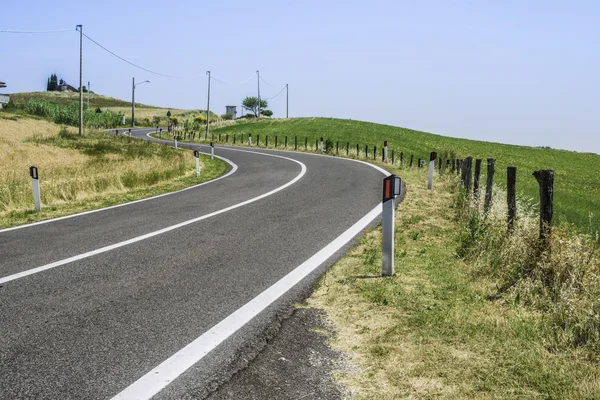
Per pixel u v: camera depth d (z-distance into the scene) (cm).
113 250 726
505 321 420
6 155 2767
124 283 558
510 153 6719
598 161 6919
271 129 8044
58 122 8206
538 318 430
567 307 432
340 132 7419
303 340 398
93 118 9212
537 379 320
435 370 337
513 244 613
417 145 6588
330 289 534
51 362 356
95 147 3559
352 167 2302
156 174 1938
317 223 934
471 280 560
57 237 837
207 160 2994
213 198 1348
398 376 332
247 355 369
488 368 338
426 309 458
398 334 401
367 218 974
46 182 1541
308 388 319
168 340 398
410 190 1427
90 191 1554
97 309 471
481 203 945
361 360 359
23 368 346
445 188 1512
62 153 3070
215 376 336
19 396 307
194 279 574
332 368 347
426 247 734
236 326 429
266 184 1670
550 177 571
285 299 503
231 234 843
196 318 448
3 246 768
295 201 1237
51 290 531
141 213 1109
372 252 696
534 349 365
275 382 327
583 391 305
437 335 396
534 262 546
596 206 2419
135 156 2983
